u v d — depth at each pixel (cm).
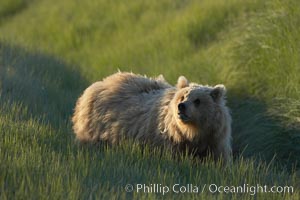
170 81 2938
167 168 1644
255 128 2242
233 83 2588
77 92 2981
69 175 1469
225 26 3225
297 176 1864
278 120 2194
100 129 1931
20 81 2667
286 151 2106
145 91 1931
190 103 1692
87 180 1479
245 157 2173
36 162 1522
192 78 2839
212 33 3341
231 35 2984
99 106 1955
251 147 2195
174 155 1764
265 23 2672
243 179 1612
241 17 3119
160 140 1784
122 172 1568
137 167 1594
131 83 1959
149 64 3378
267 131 2189
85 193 1371
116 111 1911
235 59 2684
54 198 1307
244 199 1446
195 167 1694
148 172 1588
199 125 1730
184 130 1733
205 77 2784
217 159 1780
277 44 2494
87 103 1995
